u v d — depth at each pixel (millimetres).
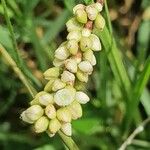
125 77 113
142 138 127
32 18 130
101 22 72
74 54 69
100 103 127
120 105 127
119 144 126
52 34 130
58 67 70
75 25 71
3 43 117
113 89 127
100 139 125
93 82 136
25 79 100
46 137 125
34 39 125
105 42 104
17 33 126
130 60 127
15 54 102
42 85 122
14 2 124
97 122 123
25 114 67
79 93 68
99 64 124
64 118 66
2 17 128
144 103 126
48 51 127
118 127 127
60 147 122
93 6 71
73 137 122
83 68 68
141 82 111
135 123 125
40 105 67
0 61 133
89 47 69
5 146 132
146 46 135
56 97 66
